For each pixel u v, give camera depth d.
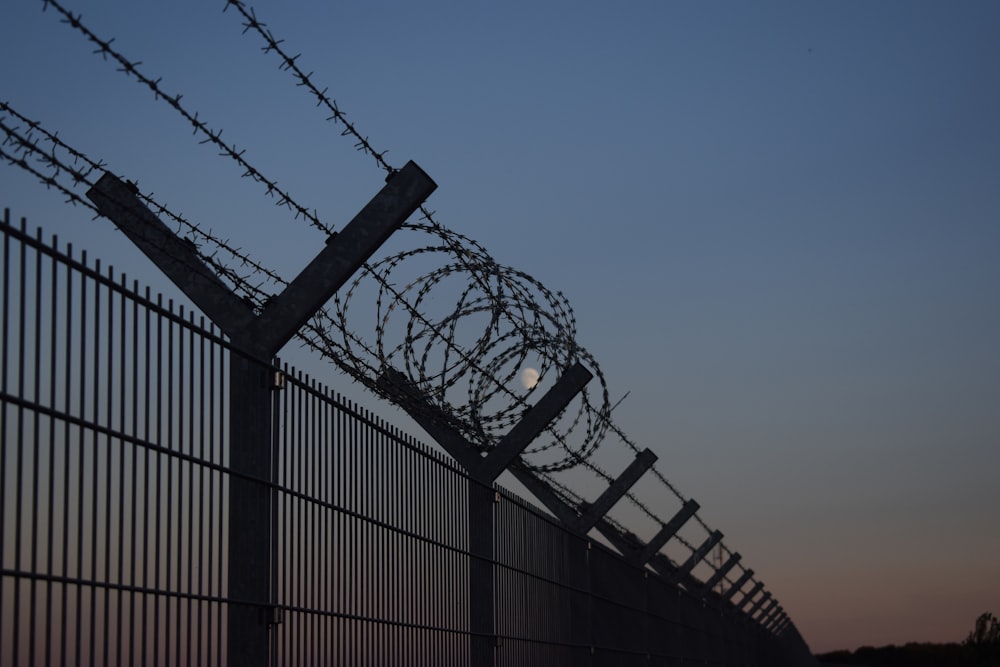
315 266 8.22
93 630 6.14
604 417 12.90
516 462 13.13
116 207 7.52
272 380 8.03
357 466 9.27
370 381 9.91
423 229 9.70
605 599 18.14
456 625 11.29
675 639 24.41
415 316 10.31
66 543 5.95
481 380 11.29
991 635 126.06
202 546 7.13
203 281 8.05
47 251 5.91
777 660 52.75
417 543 10.45
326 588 8.68
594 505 17.50
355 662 9.09
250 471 7.87
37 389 5.78
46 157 6.39
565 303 11.15
